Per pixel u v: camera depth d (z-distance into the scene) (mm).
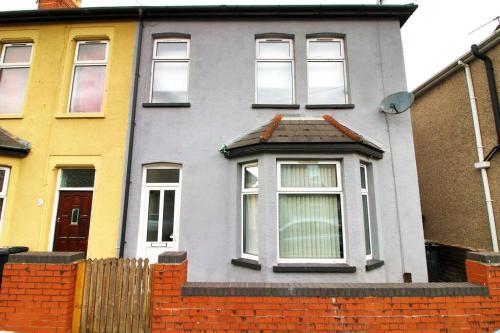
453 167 8484
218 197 6871
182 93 7742
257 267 5918
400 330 3729
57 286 3852
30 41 8023
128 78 7512
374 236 6574
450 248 8211
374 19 7766
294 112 7301
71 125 7297
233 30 7766
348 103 7449
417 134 10227
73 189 7191
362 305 3779
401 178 6887
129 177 6961
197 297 3811
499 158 7109
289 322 3752
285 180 6355
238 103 7355
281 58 7844
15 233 6828
